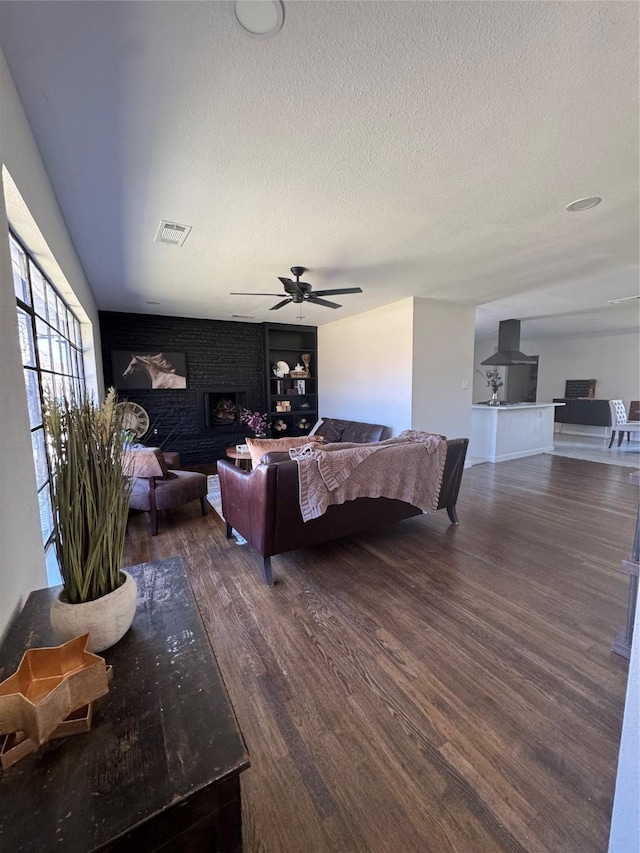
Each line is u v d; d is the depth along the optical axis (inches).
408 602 85.6
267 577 93.4
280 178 78.9
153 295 177.0
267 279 152.4
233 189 83.1
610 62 50.9
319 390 279.1
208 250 119.6
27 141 61.4
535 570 100.3
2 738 24.7
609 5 43.2
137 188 82.2
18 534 43.8
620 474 204.4
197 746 25.3
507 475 202.5
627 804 31.9
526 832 41.6
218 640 73.2
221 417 256.7
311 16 44.4
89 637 32.3
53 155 70.5
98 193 84.0
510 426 240.4
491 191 84.9
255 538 97.6
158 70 51.9
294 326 269.3
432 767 48.8
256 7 43.3
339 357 252.4
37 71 51.6
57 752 24.6
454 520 133.7
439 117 61.4
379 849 40.4
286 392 273.7
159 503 127.9
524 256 128.5
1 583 36.9
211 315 230.2
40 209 70.4
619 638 69.6
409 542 118.6
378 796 45.6
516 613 81.4
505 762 49.3
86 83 53.9
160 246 115.6
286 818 43.4
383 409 215.2
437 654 69.1
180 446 239.8
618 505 153.7
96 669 27.5
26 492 48.2
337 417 258.7
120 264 132.4
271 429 268.4
